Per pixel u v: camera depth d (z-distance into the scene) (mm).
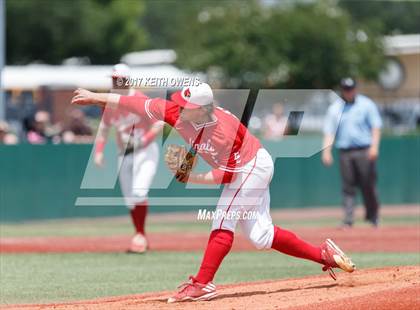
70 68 88250
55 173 48344
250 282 23625
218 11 99375
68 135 55000
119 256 31172
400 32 143875
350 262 20578
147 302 19875
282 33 93688
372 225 42344
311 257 20734
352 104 39844
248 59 92625
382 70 93875
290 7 99625
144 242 32000
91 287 23891
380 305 17281
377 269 23422
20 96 72125
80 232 41344
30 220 47719
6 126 51531
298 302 18781
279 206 53938
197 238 37656
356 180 40531
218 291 21312
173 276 26016
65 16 146500
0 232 41469
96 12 149750
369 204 40906
